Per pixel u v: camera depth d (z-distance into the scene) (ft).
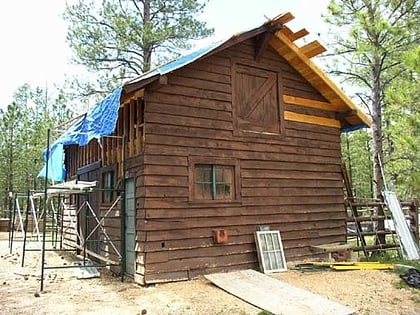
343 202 33.42
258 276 24.38
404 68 44.24
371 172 85.71
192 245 24.97
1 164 78.74
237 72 28.84
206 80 27.09
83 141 28.71
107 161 30.83
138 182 24.61
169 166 24.76
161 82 23.65
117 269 27.30
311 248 30.48
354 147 87.86
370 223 39.93
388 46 39.70
